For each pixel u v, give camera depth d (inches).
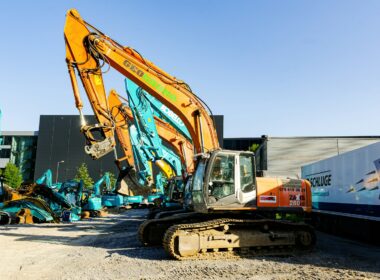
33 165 3555.6
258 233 414.6
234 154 423.2
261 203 426.6
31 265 339.6
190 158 775.7
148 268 327.0
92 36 476.7
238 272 313.0
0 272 311.7
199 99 490.6
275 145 1232.8
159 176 1245.7
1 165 3496.6
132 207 1529.3
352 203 555.5
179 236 372.8
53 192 915.4
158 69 493.0
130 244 473.4
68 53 473.7
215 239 390.3
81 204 1080.8
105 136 496.1
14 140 3572.8
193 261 362.6
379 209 476.7
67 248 442.3
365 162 517.0
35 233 605.0
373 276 304.5
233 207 412.2
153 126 742.5
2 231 634.8
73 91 474.9
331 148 1209.4
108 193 1339.8
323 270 325.4
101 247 451.5
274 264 349.7
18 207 818.2
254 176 430.9
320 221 709.3
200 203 417.1
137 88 747.4
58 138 3371.1
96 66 481.1
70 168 3304.6
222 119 3164.4
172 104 477.1
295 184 450.3
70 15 478.3
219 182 412.2
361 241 553.0
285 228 439.2
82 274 302.8
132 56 490.9
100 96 490.9
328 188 653.3
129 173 805.2
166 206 721.6
